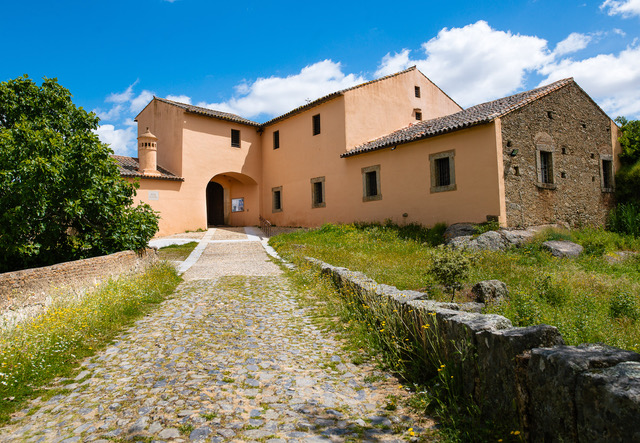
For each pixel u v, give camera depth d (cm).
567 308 575
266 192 2533
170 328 579
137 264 1032
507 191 1335
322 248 1315
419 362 395
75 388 384
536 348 244
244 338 525
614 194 1850
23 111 1087
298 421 308
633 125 1953
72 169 921
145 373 414
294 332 549
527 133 1445
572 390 205
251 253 1527
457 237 1284
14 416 331
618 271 972
